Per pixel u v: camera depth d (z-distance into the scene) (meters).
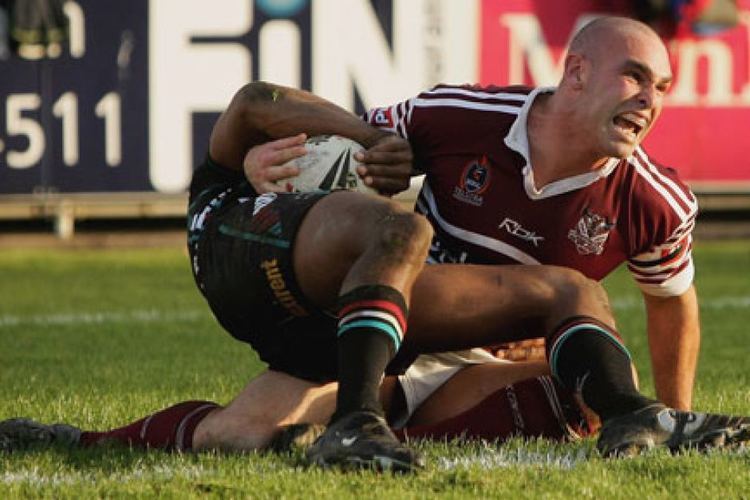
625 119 15.32
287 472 13.63
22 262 44.69
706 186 48.16
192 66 45.84
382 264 14.23
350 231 14.59
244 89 16.91
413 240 14.29
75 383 22.88
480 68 46.78
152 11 45.81
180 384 22.73
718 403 19.61
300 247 14.98
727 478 13.41
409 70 46.34
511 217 16.05
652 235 16.22
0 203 46.09
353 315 14.11
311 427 15.05
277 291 15.30
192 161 46.19
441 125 16.30
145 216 49.97
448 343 15.53
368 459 13.43
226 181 17.17
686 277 16.84
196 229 16.78
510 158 15.96
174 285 39.56
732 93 48.03
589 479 13.44
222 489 13.13
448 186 16.28
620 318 33.09
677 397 17.67
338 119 16.56
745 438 14.40
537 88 16.14
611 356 14.73
